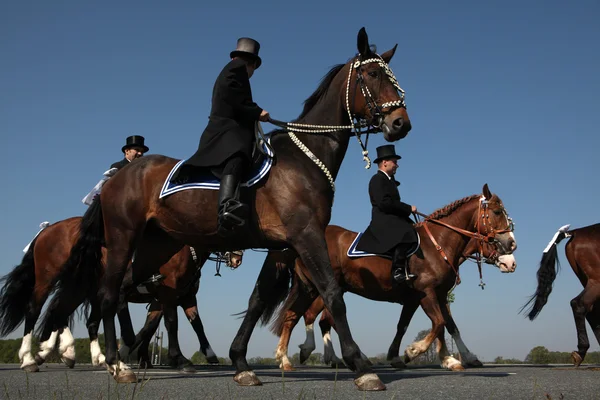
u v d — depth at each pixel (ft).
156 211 18.04
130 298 29.45
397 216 26.37
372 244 26.23
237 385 15.80
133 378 16.81
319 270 15.78
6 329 27.27
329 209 16.66
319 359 42.75
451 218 27.17
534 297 30.42
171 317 27.68
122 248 18.29
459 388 14.44
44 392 14.35
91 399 13.34
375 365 37.78
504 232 26.99
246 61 17.99
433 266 25.85
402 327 30.99
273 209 16.37
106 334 17.87
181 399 13.05
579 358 26.66
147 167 18.47
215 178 16.99
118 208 18.37
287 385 15.75
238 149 16.07
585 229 28.32
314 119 17.44
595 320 28.60
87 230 20.02
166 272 27.45
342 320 15.26
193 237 17.61
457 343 30.30
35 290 27.14
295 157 16.76
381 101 16.52
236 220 15.53
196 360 53.67
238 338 17.26
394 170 27.40
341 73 17.48
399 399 12.76
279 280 25.36
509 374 20.54
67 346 28.35
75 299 21.52
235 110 16.88
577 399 12.70
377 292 28.14
